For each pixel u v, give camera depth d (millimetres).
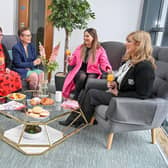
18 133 1960
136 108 1766
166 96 1897
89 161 1726
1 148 1781
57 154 1772
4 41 2953
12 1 3943
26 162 1639
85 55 2893
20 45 2818
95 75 2797
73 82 2887
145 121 1849
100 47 2895
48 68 2096
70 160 1714
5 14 3969
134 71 1881
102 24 3756
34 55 3014
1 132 1991
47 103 1868
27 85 2744
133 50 1916
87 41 2805
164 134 2301
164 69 2023
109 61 3148
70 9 2939
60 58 3982
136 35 1867
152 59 1902
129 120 1793
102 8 3674
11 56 2910
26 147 1790
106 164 1709
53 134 2018
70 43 3869
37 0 3877
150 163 1771
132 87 1928
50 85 3535
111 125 1803
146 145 2053
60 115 1752
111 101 1768
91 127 2291
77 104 1985
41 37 4023
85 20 3217
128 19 3688
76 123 2209
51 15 3061
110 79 2123
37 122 1610
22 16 3990
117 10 3662
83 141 2012
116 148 1955
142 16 3570
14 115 1681
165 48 2180
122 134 2236
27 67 2836
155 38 3439
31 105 1826
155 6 3434
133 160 1795
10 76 2469
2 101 1945
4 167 1564
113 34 3799
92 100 2072
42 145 1820
